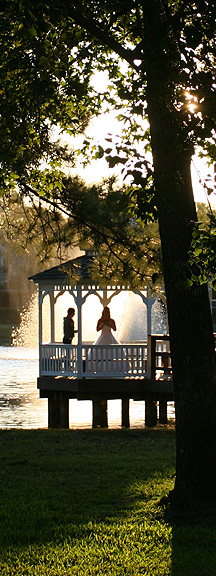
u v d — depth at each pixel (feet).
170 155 26.30
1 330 212.64
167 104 26.20
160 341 71.41
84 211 45.03
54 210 46.21
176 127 26.55
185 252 29.45
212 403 30.09
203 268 25.85
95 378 67.31
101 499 31.91
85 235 46.34
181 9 25.99
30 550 25.34
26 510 30.27
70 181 45.19
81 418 77.36
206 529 27.07
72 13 27.43
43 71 26.32
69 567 23.63
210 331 30.09
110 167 23.63
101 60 40.93
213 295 124.88
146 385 66.59
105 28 27.50
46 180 45.09
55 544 25.94
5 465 39.40
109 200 45.21
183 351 29.91
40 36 27.40
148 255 47.09
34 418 75.51
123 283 47.88
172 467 38.60
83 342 81.20
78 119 44.14
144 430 52.21
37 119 32.60
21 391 99.91
